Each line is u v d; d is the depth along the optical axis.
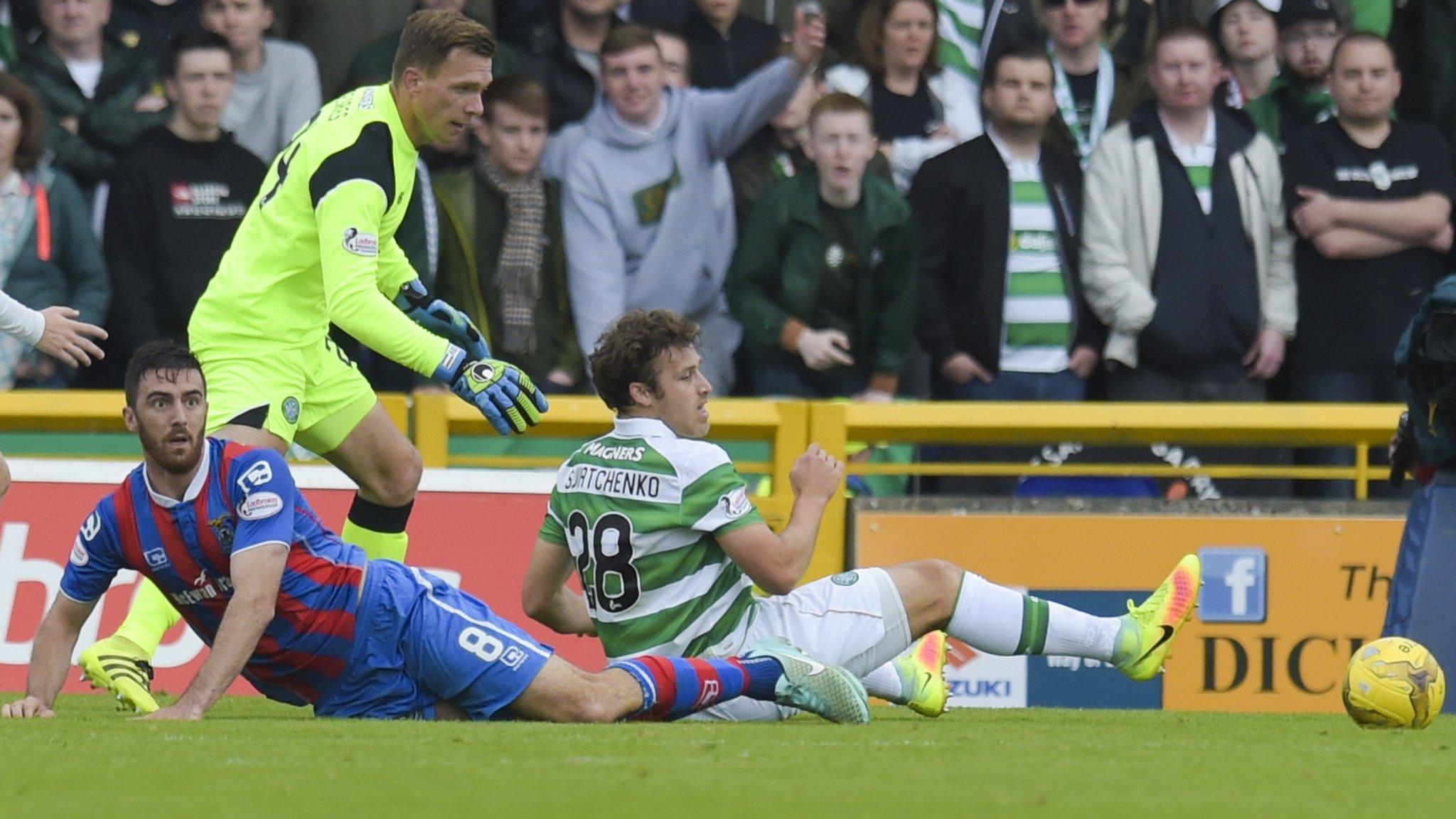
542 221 28.66
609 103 29.09
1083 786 10.47
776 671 15.57
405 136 18.09
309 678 15.77
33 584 24.00
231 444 15.24
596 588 16.33
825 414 25.55
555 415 25.44
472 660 15.35
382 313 17.38
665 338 16.22
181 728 13.99
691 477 16.00
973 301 29.08
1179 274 28.98
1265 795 10.21
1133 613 17.48
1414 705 16.41
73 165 27.89
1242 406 25.97
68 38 27.84
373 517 19.58
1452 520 21.30
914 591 16.97
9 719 15.05
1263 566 25.45
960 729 15.53
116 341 27.95
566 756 11.78
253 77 28.62
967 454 27.20
